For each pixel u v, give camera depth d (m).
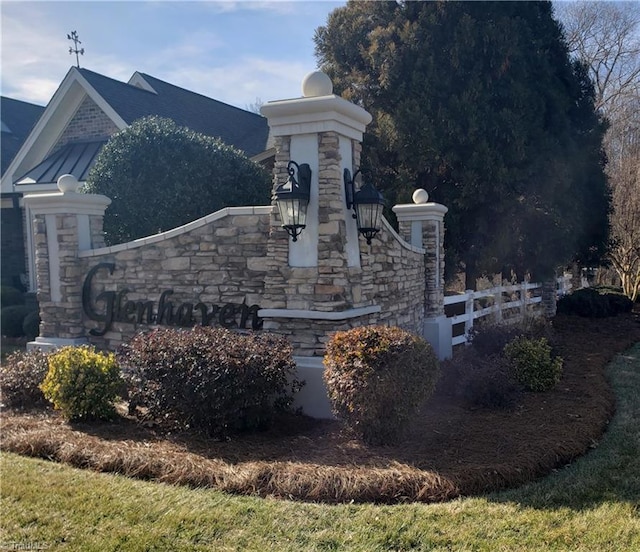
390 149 12.21
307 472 4.48
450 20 12.17
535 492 4.38
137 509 4.07
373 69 12.78
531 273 13.75
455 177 12.03
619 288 17.91
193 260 7.20
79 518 3.96
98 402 5.98
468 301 10.99
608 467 4.88
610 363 9.36
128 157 9.71
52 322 8.08
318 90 6.15
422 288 9.69
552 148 12.58
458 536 3.70
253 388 5.38
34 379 6.68
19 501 4.23
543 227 12.72
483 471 4.52
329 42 13.41
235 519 3.93
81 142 15.19
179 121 15.85
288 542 3.64
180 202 9.71
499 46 11.91
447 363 7.98
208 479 4.52
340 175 6.13
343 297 6.08
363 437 5.27
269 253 6.35
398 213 10.02
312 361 6.10
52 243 8.02
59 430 5.68
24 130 20.02
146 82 17.08
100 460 4.90
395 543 3.64
